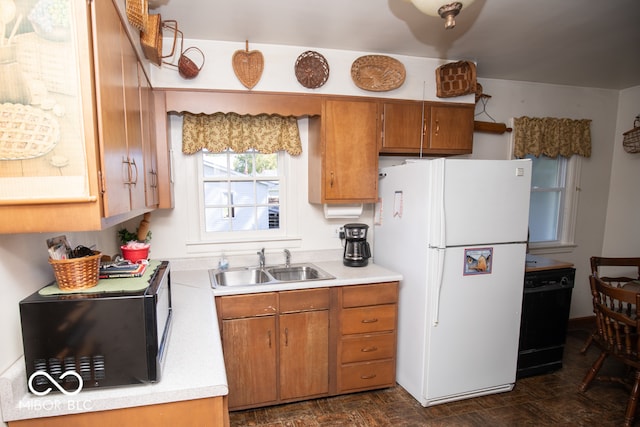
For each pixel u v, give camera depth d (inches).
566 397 93.6
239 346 82.3
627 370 101.2
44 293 41.1
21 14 31.2
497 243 89.4
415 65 103.3
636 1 71.6
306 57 93.7
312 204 110.0
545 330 102.3
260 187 108.2
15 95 31.5
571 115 136.3
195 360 47.4
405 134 103.4
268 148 101.6
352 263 102.7
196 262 99.1
